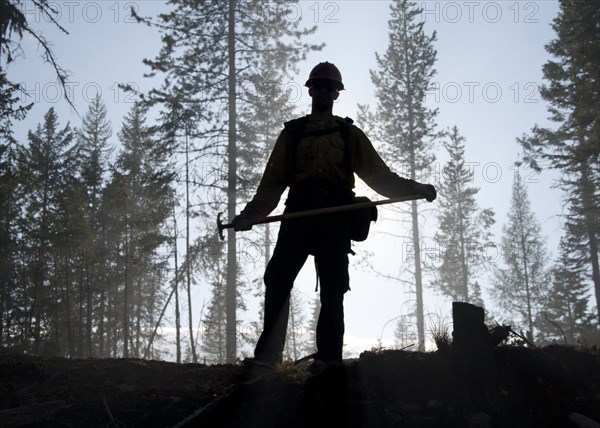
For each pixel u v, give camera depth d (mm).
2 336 36125
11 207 36188
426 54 36375
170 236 28312
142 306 46562
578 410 3617
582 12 26250
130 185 37094
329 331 3924
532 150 30641
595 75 26000
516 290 49250
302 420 3449
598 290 34656
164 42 23953
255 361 3934
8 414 3766
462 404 3570
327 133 4047
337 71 4160
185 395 3885
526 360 3742
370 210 4090
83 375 4664
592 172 30031
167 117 23766
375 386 3666
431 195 4066
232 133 23812
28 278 37062
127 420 3674
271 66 24438
